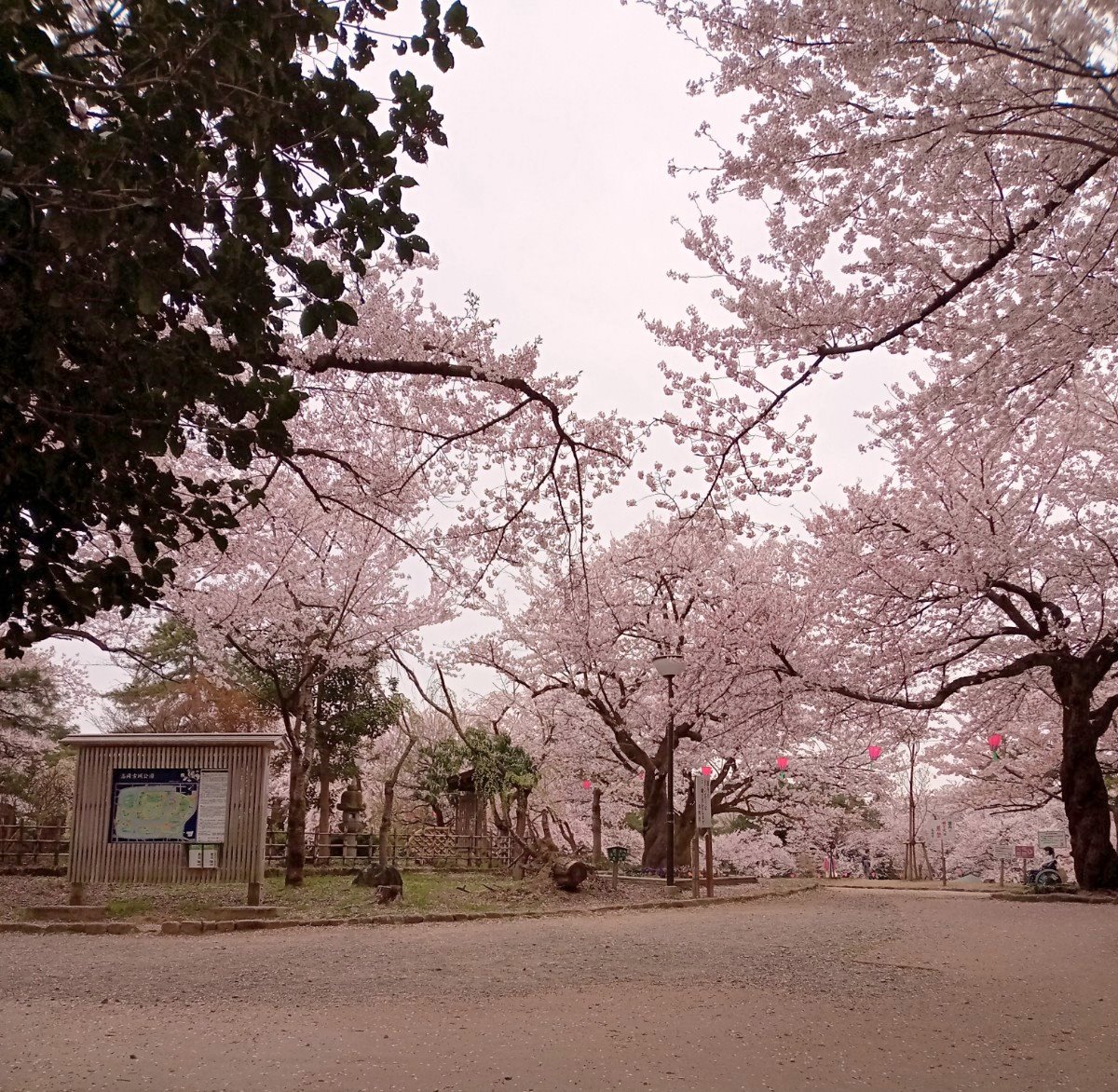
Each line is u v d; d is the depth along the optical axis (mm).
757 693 16422
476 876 17047
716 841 32375
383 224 4043
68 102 3367
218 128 3590
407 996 6395
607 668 19641
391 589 17391
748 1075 4367
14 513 3912
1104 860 15227
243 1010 5949
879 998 6312
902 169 7215
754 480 9578
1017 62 6070
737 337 9234
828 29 6676
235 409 3939
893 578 15117
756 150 7590
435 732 25703
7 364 3521
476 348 9625
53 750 22594
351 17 4133
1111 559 15133
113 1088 4129
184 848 11648
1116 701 15734
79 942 9781
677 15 7414
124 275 3377
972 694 17344
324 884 15016
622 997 6332
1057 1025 5488
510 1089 4117
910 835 31484
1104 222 7230
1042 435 15031
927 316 7500
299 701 16234
